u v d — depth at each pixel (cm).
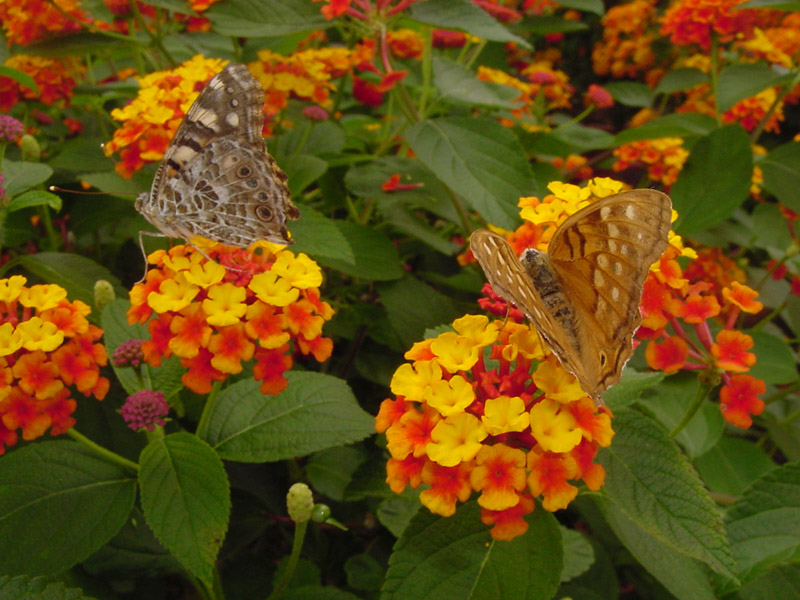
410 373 18
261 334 19
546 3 42
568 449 17
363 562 26
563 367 17
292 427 21
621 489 18
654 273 20
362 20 28
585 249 18
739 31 31
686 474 18
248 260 20
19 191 24
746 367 21
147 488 19
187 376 19
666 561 20
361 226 28
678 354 21
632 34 52
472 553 18
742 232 35
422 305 27
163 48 30
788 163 29
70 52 29
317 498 27
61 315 20
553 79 39
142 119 23
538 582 17
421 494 17
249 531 26
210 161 19
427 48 31
